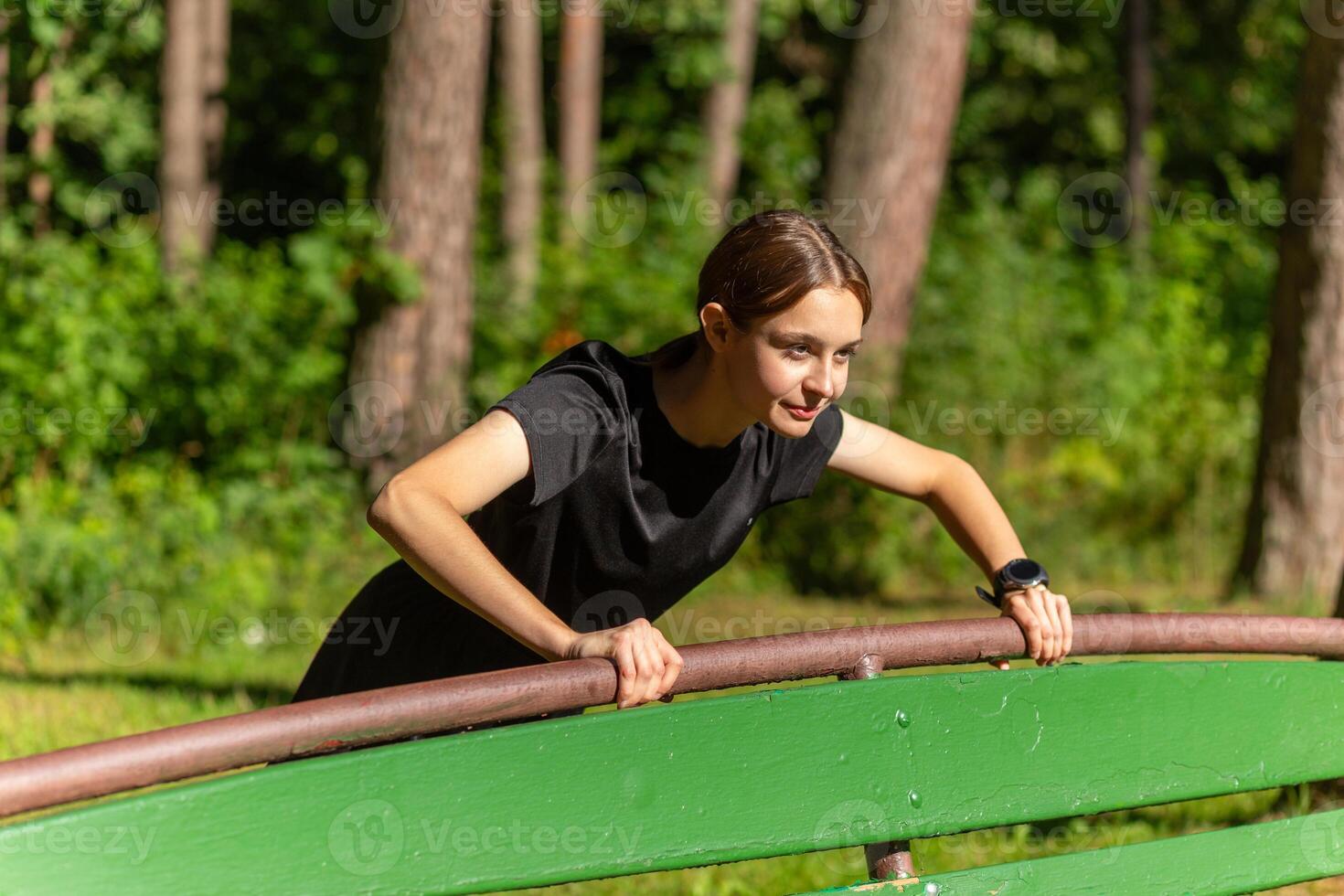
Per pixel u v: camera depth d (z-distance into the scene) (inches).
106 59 771.4
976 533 182.9
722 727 131.6
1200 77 1638.8
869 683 139.9
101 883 106.5
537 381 161.9
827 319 149.1
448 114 708.7
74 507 586.9
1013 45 1537.9
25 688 445.7
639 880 294.7
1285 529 663.8
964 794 144.3
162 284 671.1
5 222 643.5
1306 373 650.2
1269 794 346.6
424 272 706.8
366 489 693.9
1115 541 880.3
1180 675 158.1
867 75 813.2
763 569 769.6
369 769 116.4
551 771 123.7
